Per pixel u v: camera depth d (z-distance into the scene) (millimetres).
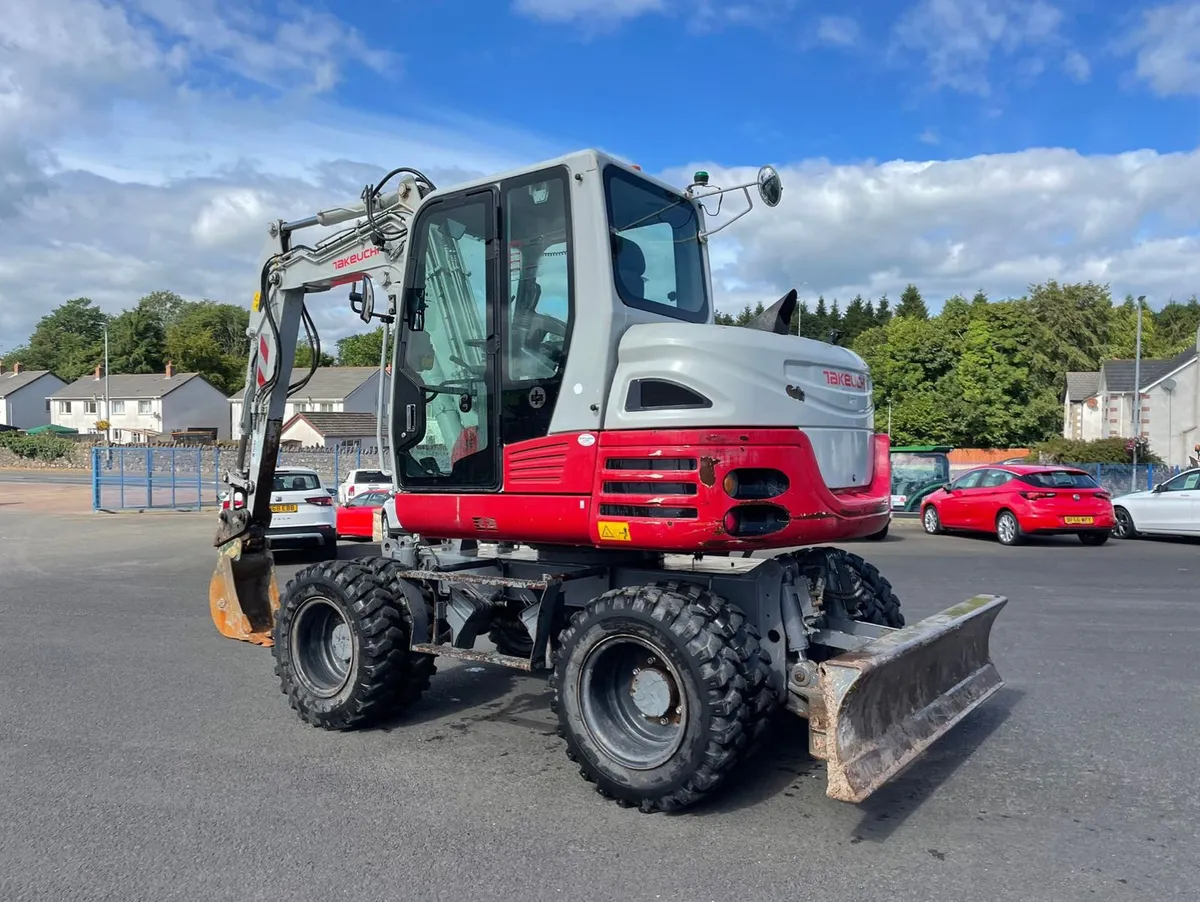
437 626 5398
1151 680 6520
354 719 5348
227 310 109500
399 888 3461
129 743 5246
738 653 4059
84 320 116062
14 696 6266
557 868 3627
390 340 5852
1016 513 16422
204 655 7551
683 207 5422
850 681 3639
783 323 4918
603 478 4445
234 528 7047
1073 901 3350
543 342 4762
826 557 5453
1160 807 4254
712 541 4113
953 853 3768
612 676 4422
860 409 4934
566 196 4695
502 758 5000
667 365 4281
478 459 5051
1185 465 38656
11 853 3775
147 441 66750
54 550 16094
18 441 61344
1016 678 6582
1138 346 35750
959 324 54688
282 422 7082
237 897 3395
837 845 3848
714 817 4156
